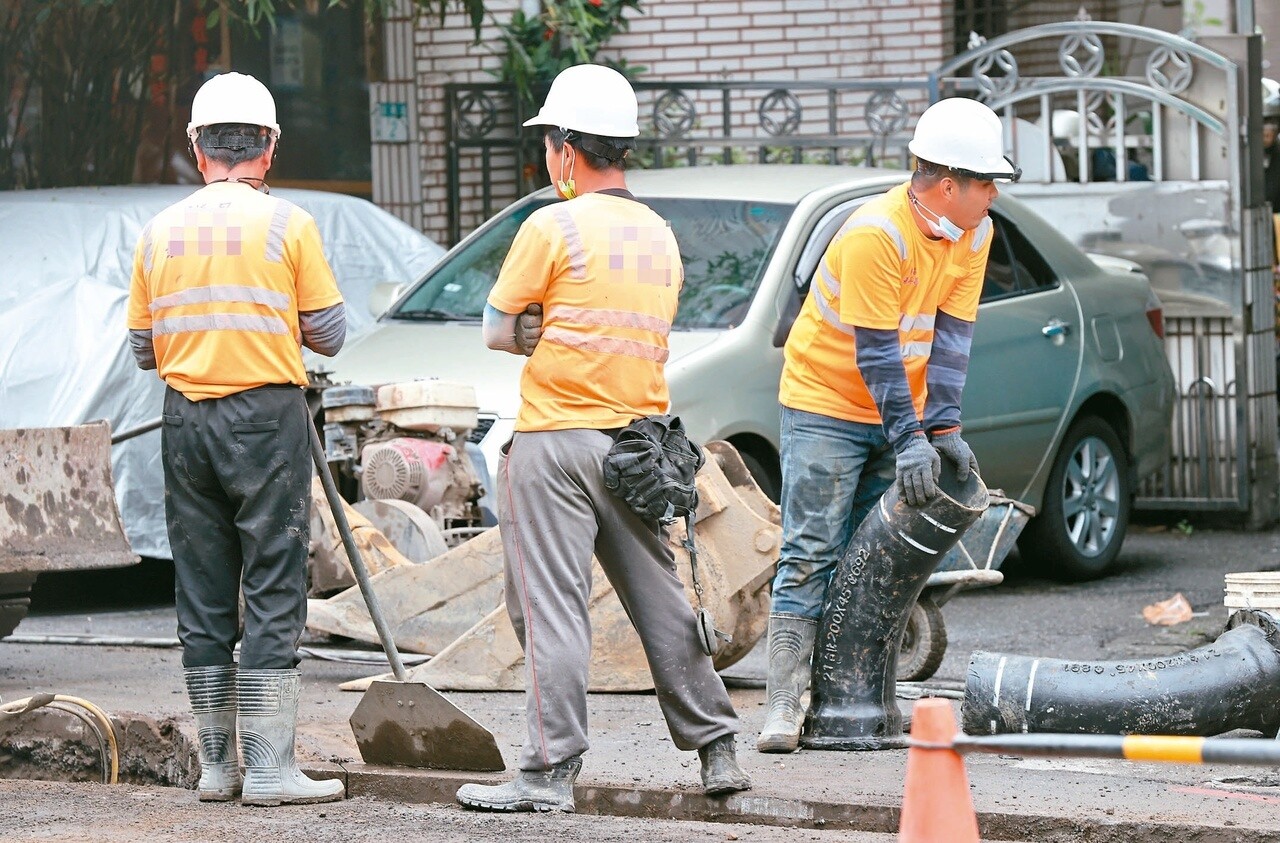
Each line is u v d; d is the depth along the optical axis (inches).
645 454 401.7
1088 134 943.0
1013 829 394.6
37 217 820.0
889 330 453.4
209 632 439.5
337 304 441.7
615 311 408.5
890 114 1124.5
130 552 568.1
